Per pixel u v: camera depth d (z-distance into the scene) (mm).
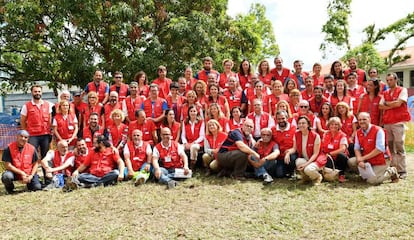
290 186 5867
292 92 7191
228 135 6500
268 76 8312
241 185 5977
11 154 6152
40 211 5117
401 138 6285
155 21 12211
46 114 6898
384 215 4531
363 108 6801
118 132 7113
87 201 5465
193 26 11602
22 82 13336
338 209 4797
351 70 8250
